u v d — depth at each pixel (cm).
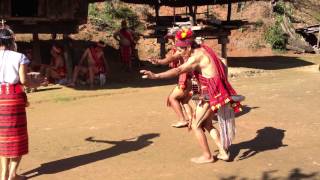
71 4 1365
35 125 888
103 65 1400
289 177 572
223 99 602
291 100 1068
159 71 1734
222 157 639
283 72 1744
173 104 822
